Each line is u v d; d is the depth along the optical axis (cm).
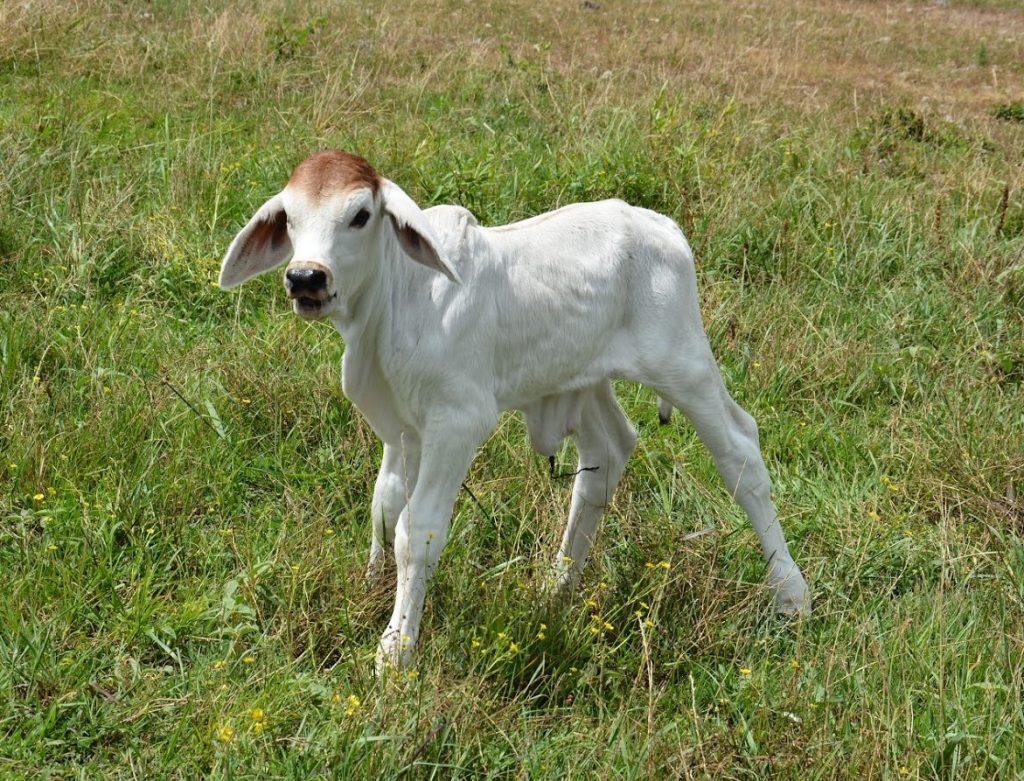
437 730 368
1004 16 1307
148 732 370
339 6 873
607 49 888
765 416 481
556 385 402
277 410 455
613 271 403
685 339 411
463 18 924
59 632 386
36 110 588
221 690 373
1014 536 431
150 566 406
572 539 421
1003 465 459
